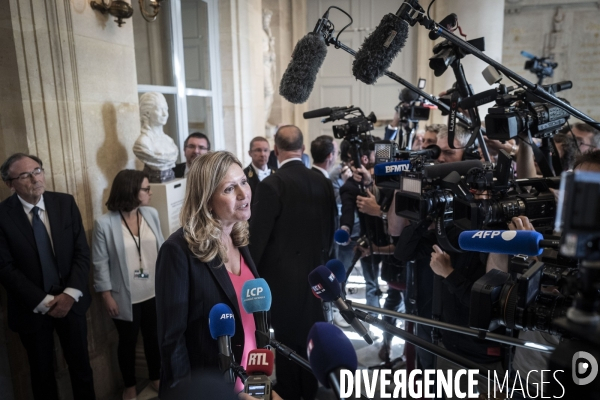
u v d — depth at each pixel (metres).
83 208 2.71
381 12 6.74
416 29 6.57
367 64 1.62
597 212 0.52
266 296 1.28
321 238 2.51
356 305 1.22
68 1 2.54
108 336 2.95
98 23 2.79
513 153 2.59
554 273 1.06
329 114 2.87
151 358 2.92
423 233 2.00
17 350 2.60
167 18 4.02
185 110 4.25
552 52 7.60
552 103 1.61
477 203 1.45
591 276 0.54
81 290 2.46
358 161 2.95
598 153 1.33
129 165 3.11
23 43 2.35
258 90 5.65
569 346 0.61
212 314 1.24
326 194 2.58
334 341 0.81
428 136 3.09
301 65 1.76
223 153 1.50
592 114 7.65
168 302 1.40
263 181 2.49
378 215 2.71
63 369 2.73
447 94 2.61
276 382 2.65
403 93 3.11
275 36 6.47
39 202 2.39
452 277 1.71
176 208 3.11
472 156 2.12
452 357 1.08
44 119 2.47
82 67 2.67
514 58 7.74
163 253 1.43
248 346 1.53
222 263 1.48
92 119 2.76
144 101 3.10
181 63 4.17
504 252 1.03
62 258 2.43
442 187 1.58
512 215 1.45
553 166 1.83
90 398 2.57
